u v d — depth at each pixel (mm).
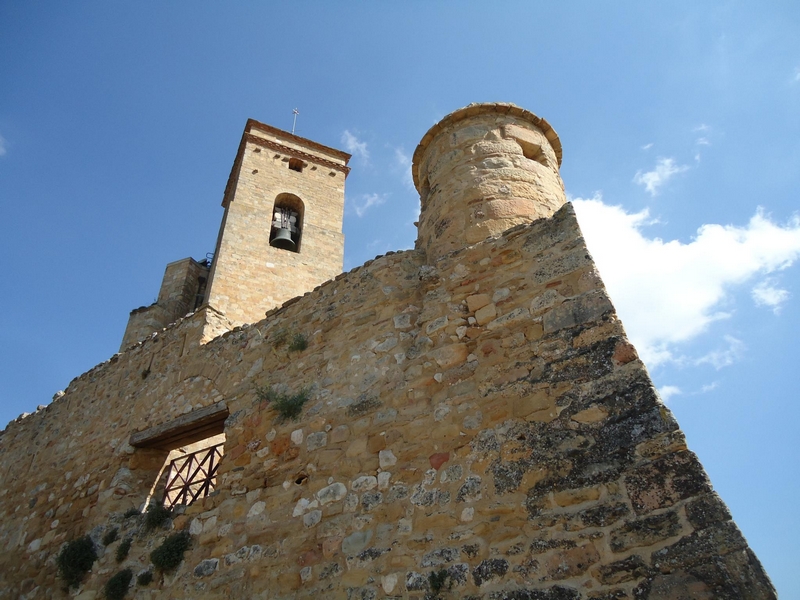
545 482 5387
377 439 7020
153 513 8922
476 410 6332
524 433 5805
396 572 5840
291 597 6457
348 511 6684
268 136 27031
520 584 5000
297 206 25188
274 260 21812
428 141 10078
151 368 11953
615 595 4516
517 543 5227
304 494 7254
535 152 9531
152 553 8250
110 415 11906
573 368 5887
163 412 10711
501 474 5715
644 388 5328
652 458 4934
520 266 7105
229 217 22484
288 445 7949
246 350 10055
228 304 19672
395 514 6262
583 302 6270
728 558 4230
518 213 8250
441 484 6098
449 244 8297
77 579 9008
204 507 8305
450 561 5527
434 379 6953
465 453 6117
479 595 5168
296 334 9305
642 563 4531
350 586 6082
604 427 5344
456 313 7297
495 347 6645
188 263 24031
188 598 7430
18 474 13117
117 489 10094
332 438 7508
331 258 23125
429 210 9164
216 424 9922
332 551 6488
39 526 11000
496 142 9242
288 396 8539
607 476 5070
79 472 11312
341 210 25438
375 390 7508
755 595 4023
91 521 9898
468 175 8852
